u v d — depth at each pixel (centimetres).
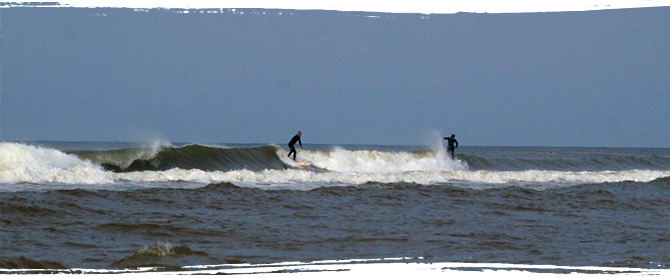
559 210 3312
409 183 4516
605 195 4081
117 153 5300
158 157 5550
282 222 2617
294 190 3850
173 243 2105
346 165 6700
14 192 3155
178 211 2819
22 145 4591
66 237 2109
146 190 3484
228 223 2533
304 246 2133
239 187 3844
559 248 2186
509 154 16625
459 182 5200
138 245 2045
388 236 2361
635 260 1995
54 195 3042
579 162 8869
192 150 5878
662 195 4328
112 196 3161
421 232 2470
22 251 1853
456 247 2173
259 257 1923
